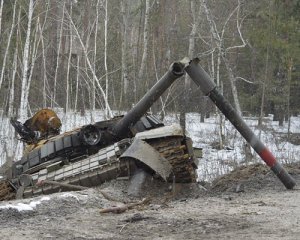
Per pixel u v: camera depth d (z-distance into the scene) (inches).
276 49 1059.3
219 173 648.4
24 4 1080.2
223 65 1278.3
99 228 291.1
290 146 1035.3
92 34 1245.1
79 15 1211.2
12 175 479.5
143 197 388.2
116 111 1056.8
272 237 260.8
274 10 1032.8
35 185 436.8
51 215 323.3
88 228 290.8
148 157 389.4
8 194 470.6
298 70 1264.8
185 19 1214.3
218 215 316.8
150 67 1133.7
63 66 1285.7
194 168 433.1
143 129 458.3
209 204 357.1
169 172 391.5
